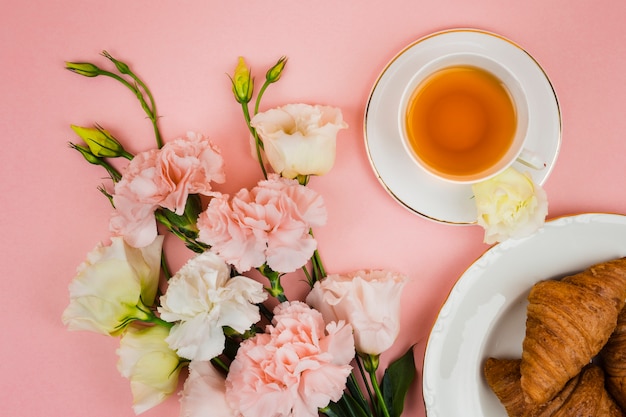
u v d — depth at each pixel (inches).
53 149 24.3
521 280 23.5
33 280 24.5
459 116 22.5
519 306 23.7
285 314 20.9
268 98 24.2
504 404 23.0
